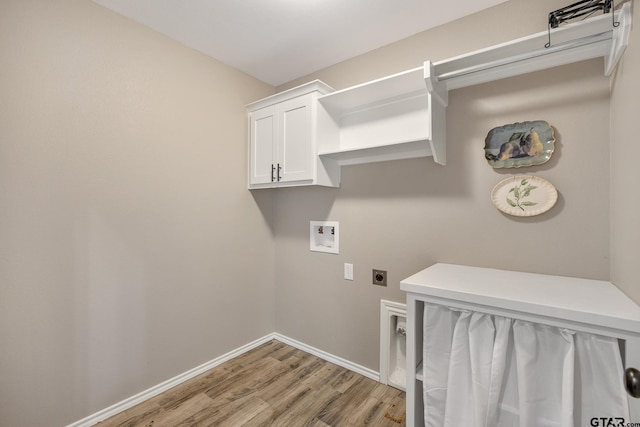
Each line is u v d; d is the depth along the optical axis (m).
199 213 2.12
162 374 1.92
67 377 1.54
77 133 1.55
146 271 1.84
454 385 1.16
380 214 2.03
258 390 1.93
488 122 1.61
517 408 1.04
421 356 1.33
